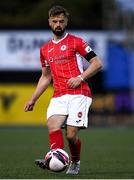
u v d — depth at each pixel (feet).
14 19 336.90
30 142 176.35
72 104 87.30
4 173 96.17
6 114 255.29
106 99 257.55
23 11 346.33
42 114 252.21
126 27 256.52
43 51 89.25
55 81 88.48
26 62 257.96
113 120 257.96
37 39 257.34
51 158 82.94
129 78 255.91
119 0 258.98
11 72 257.55
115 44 256.32
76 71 87.76
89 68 86.94
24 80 257.75
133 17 256.93
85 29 258.57
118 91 256.73
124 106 256.93
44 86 91.15
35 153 141.28
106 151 146.82
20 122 254.68
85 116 87.86
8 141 180.45
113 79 256.73
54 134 85.81
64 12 86.69
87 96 88.28
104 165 112.16
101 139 189.47
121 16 257.96
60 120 86.74
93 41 257.75
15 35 257.34
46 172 97.60
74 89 87.51
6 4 348.79
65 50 87.56
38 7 340.80
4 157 131.13
